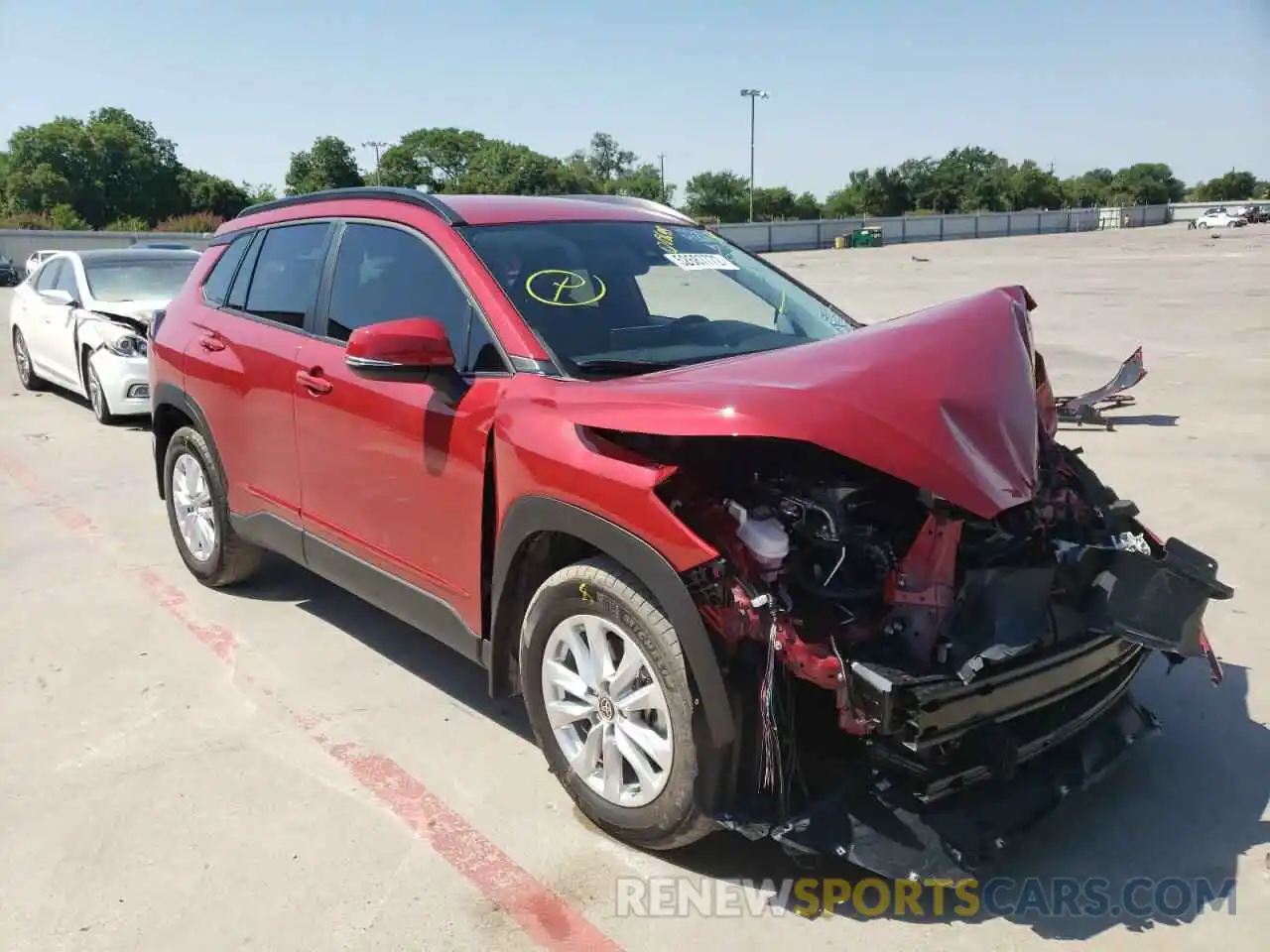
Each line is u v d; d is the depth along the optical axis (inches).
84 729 152.3
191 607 200.1
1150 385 423.5
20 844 124.3
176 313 208.1
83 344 380.8
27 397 442.6
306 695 163.0
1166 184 5128.0
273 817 129.6
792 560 109.5
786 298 168.2
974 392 111.0
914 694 98.7
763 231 2484.0
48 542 240.4
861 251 2096.5
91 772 140.6
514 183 3826.3
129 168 3299.7
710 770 109.1
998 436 109.5
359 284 159.9
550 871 118.7
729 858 120.6
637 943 107.2
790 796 108.6
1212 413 365.1
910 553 109.2
